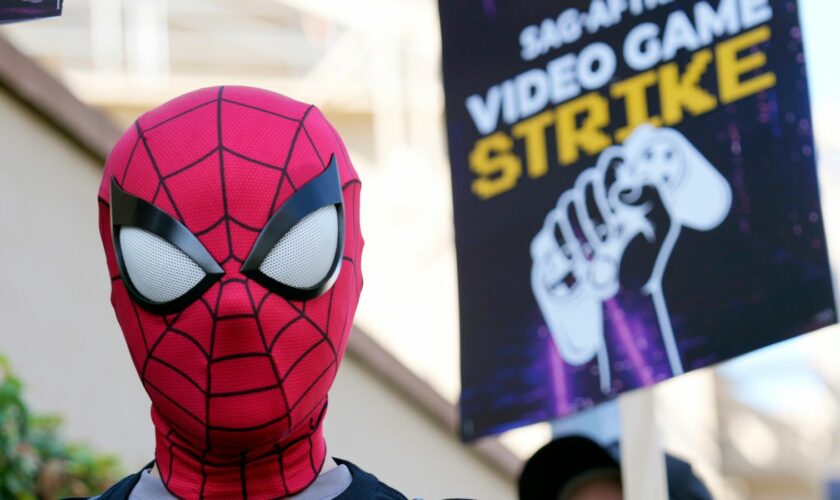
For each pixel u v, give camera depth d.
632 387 3.91
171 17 7.93
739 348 3.75
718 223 3.82
